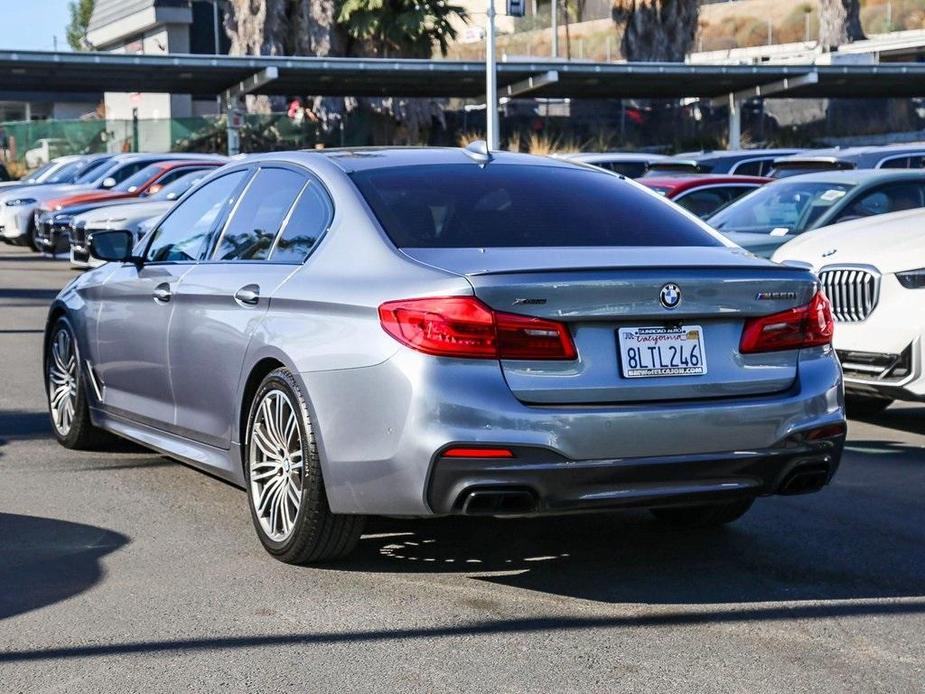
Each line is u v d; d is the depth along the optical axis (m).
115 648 4.36
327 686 4.04
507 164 5.83
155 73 35.03
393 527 5.90
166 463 7.22
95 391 7.16
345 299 4.95
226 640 4.44
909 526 6.02
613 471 4.64
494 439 4.54
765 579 5.18
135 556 5.42
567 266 4.69
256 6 41.25
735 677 4.12
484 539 5.74
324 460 4.94
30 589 4.98
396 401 4.66
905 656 4.32
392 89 40.00
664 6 44.47
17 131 44.75
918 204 11.14
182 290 6.07
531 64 35.31
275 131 39.88
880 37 56.69
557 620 4.67
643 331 4.75
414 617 4.69
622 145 39.94
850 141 41.31
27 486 6.66
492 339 4.58
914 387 7.93
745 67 36.62
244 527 5.89
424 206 5.32
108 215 17.31
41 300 15.88
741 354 4.90
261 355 5.33
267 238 5.75
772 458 4.88
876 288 8.11
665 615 4.73
